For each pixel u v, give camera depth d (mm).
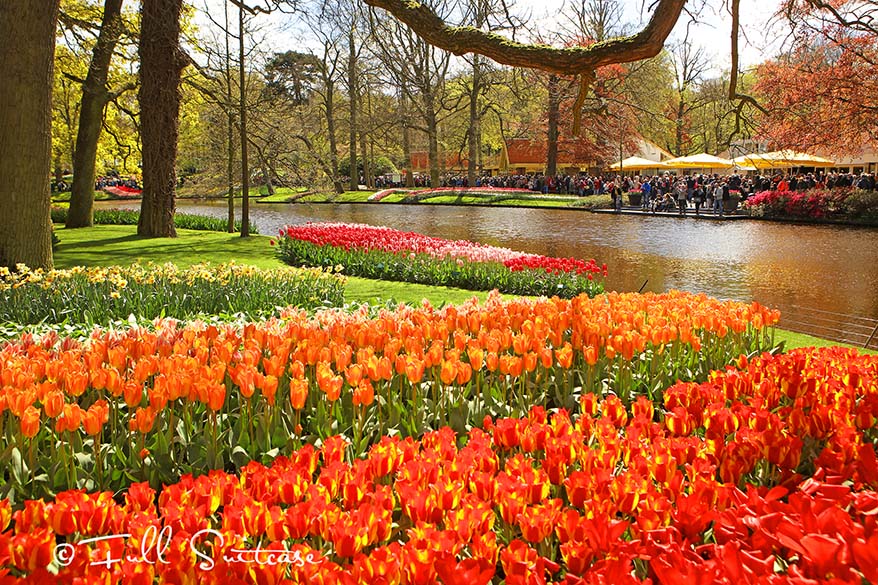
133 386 3408
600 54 7457
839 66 21750
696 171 57406
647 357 5223
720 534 2172
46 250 11438
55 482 3271
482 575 1754
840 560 1764
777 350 5961
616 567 1781
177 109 22141
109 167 56625
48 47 11203
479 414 4125
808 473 3273
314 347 4090
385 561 1874
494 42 7875
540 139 55469
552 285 12133
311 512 2223
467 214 37125
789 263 17703
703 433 3613
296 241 16812
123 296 8125
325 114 53719
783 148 23938
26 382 3502
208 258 16734
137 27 23734
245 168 22094
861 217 27984
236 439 3736
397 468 2760
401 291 12477
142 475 3424
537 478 2459
